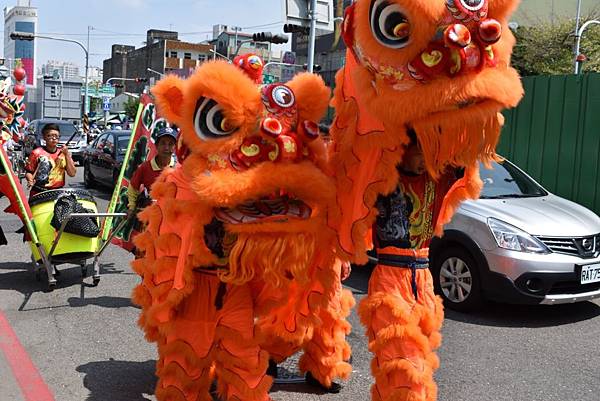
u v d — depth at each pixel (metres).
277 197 3.30
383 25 2.89
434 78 2.82
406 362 3.07
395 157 3.09
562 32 26.08
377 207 3.32
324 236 3.31
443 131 2.90
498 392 4.46
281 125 3.21
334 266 3.49
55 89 52.78
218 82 3.19
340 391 4.32
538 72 25.38
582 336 5.80
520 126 11.05
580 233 6.08
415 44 2.82
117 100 70.88
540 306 6.74
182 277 3.33
